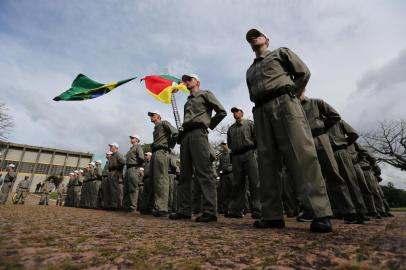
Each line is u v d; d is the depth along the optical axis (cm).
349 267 103
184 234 211
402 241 159
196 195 831
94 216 431
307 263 114
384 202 906
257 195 566
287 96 267
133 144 805
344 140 465
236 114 600
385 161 3094
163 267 109
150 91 1017
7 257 117
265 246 156
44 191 1702
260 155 287
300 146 248
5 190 1346
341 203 388
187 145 444
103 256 126
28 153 5788
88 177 1270
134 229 241
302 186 239
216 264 115
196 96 449
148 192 645
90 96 789
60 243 155
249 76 312
